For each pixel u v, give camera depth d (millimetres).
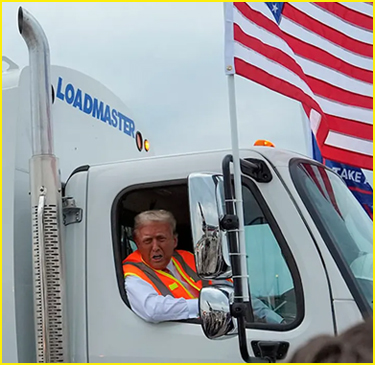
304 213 2855
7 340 3031
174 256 3402
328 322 2678
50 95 3166
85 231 3158
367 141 4004
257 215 2924
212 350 2838
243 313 2498
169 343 2914
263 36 3031
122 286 3072
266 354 2707
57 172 3102
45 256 3002
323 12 3990
